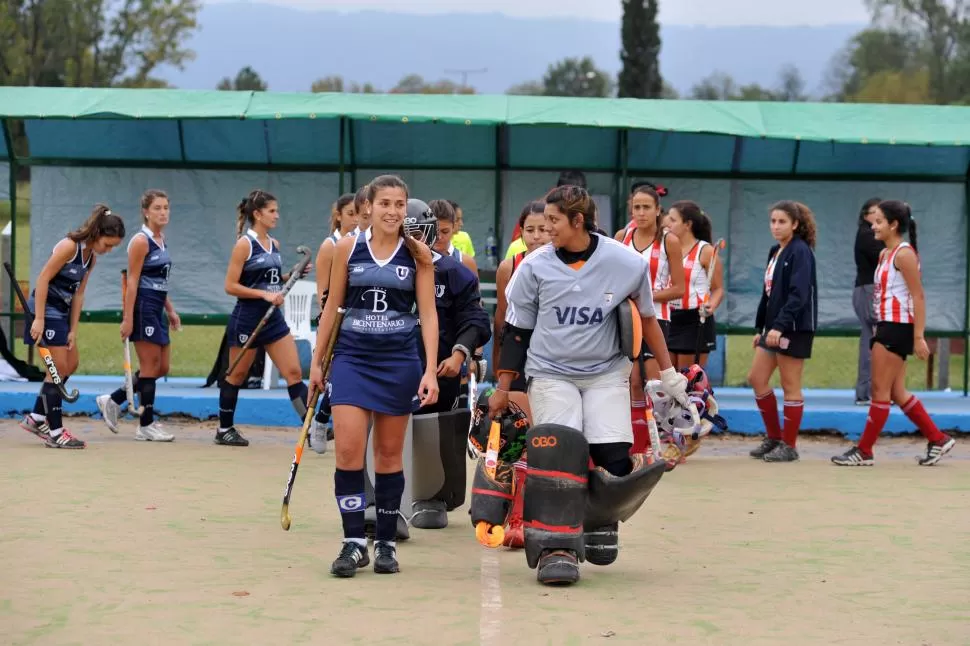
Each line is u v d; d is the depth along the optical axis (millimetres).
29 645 4316
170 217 13555
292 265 13625
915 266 9148
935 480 8680
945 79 55906
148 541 6191
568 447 5367
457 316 6512
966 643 4461
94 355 16875
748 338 20656
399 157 13594
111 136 13430
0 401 11609
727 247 13625
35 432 9703
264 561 5789
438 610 4883
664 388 5691
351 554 5520
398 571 5633
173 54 45344
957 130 12461
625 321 5461
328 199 13609
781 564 5879
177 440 10320
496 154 13547
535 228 6898
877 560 5984
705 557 6051
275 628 4578
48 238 13523
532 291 5566
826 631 4613
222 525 6668
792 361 9625
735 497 7906
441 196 13672
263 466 8914
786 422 9727
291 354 9984
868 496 7965
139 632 4504
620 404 5574
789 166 13539
